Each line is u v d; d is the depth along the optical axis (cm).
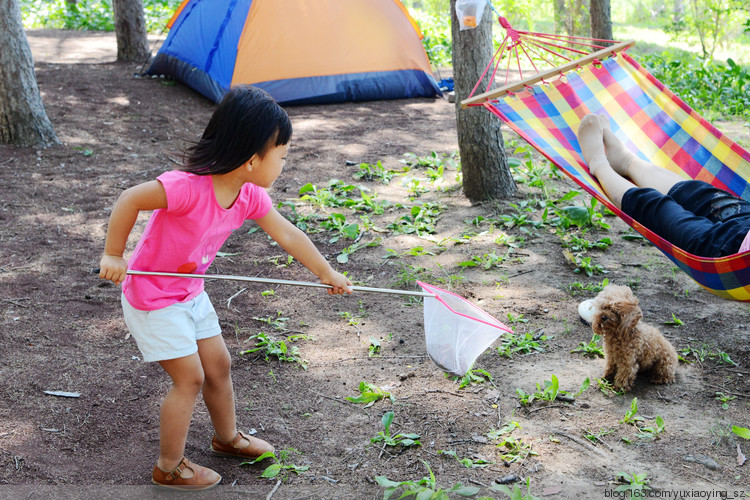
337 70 1033
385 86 1062
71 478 276
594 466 279
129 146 792
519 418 314
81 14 1920
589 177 394
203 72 998
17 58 748
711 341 380
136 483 274
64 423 314
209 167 243
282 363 371
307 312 431
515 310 420
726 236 327
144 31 1258
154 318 254
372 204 603
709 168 420
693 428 304
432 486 259
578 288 450
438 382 346
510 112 409
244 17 988
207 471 273
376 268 493
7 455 288
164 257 255
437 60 1462
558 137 413
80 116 891
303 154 781
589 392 334
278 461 290
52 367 363
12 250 520
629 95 448
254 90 249
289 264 505
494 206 600
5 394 335
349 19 1028
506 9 2052
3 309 426
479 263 488
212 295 454
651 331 337
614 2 3136
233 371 362
